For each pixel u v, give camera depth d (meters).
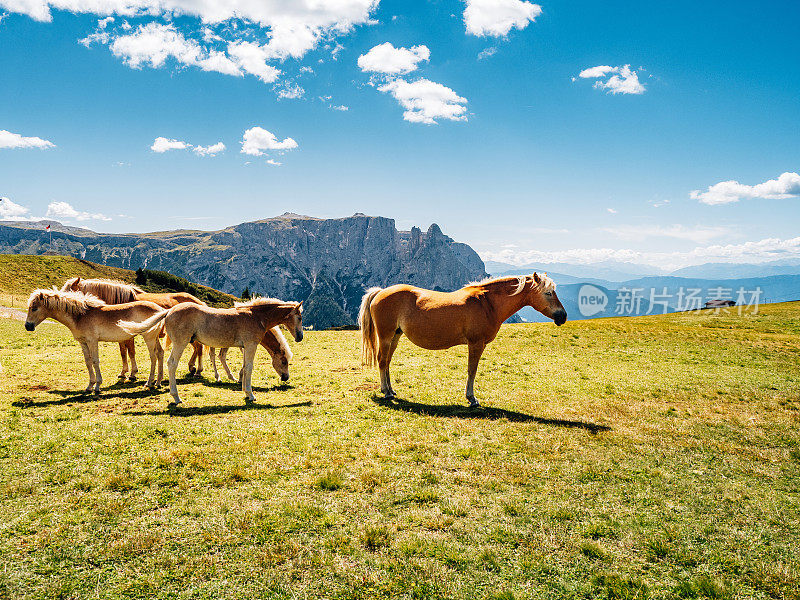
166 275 133.75
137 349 25.22
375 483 9.21
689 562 7.10
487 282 16.20
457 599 6.09
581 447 11.75
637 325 42.91
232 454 10.29
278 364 18.30
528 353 27.47
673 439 12.74
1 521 7.30
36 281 93.31
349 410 14.38
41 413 12.66
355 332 41.53
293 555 6.84
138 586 6.08
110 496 8.23
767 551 7.48
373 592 6.18
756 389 19.23
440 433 12.34
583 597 6.27
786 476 10.56
